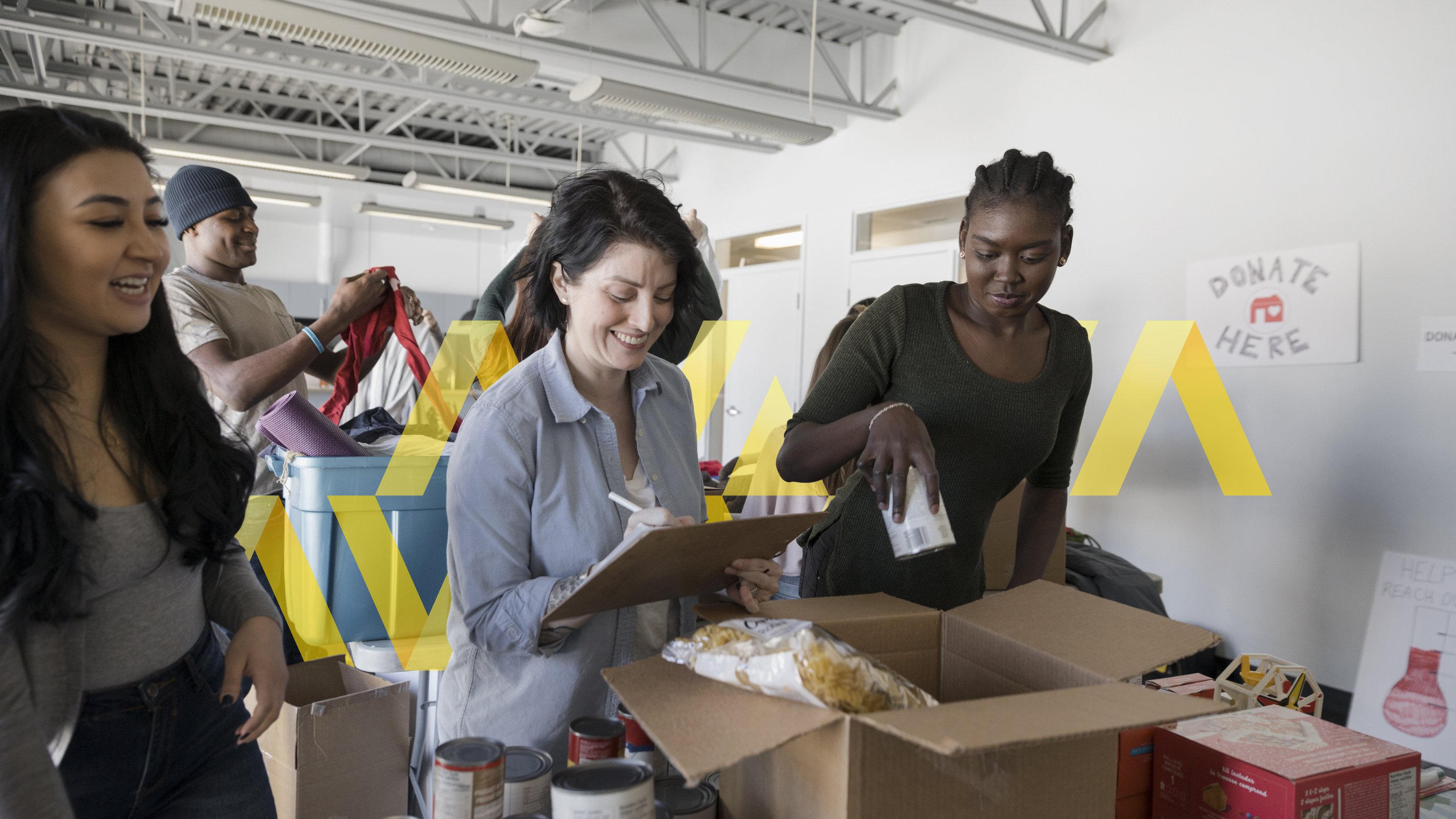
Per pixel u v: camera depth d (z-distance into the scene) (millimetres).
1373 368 3631
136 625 952
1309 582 3824
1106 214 4680
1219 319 4164
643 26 6039
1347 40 3725
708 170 7977
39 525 791
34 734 761
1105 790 802
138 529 931
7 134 775
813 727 670
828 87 6625
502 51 5535
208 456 1020
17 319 781
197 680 1032
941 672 996
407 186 8461
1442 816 1137
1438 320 3438
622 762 780
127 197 832
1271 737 963
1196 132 4277
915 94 5949
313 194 10594
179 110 6980
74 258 806
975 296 1229
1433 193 3461
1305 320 3838
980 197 1173
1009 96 5281
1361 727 3498
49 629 829
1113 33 4652
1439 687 3330
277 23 3742
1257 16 4035
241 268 2250
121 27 6250
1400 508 3545
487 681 1105
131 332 898
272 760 1661
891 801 689
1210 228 4215
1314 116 3836
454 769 783
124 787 969
